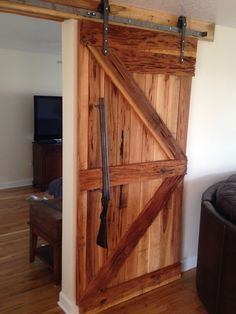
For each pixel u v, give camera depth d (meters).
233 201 2.11
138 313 2.28
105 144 2.02
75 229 2.10
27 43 4.39
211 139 2.76
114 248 2.28
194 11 2.11
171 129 2.40
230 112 2.83
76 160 2.01
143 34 2.10
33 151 5.33
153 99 2.26
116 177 2.17
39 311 2.26
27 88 5.33
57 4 1.75
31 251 2.88
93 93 1.97
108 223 2.22
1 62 5.00
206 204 2.29
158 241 2.52
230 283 1.97
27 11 1.70
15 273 2.73
